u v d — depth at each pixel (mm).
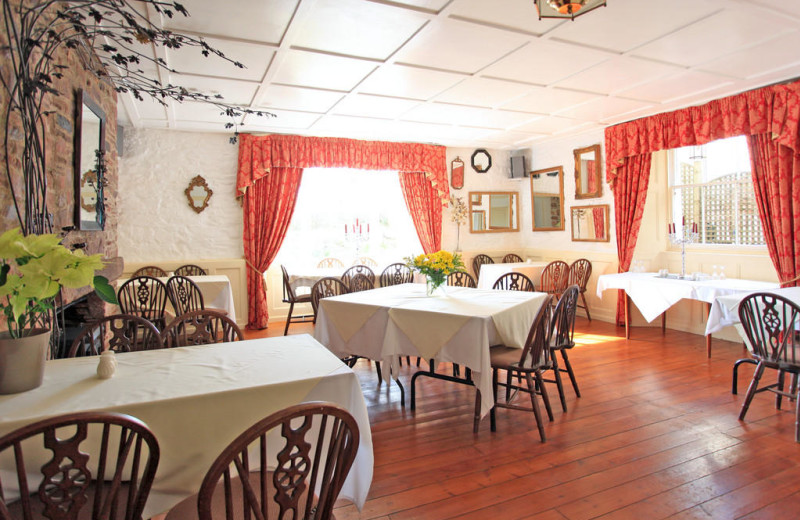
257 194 6074
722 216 5145
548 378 3906
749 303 2963
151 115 5000
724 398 3393
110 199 3812
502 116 5320
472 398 3502
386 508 2135
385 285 5910
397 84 4117
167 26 2926
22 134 2107
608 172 5863
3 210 1929
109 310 3748
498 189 7586
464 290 3973
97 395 1549
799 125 4023
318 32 3049
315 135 6188
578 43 3281
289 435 1186
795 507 2080
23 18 1978
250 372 1795
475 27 2996
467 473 2428
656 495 2195
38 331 1672
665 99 4680
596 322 6172
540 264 6379
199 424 1553
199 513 1064
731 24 3016
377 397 3537
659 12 2842
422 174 6996
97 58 3000
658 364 4250
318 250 6742
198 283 4562
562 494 2221
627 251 5719
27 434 1009
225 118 5180
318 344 2244
